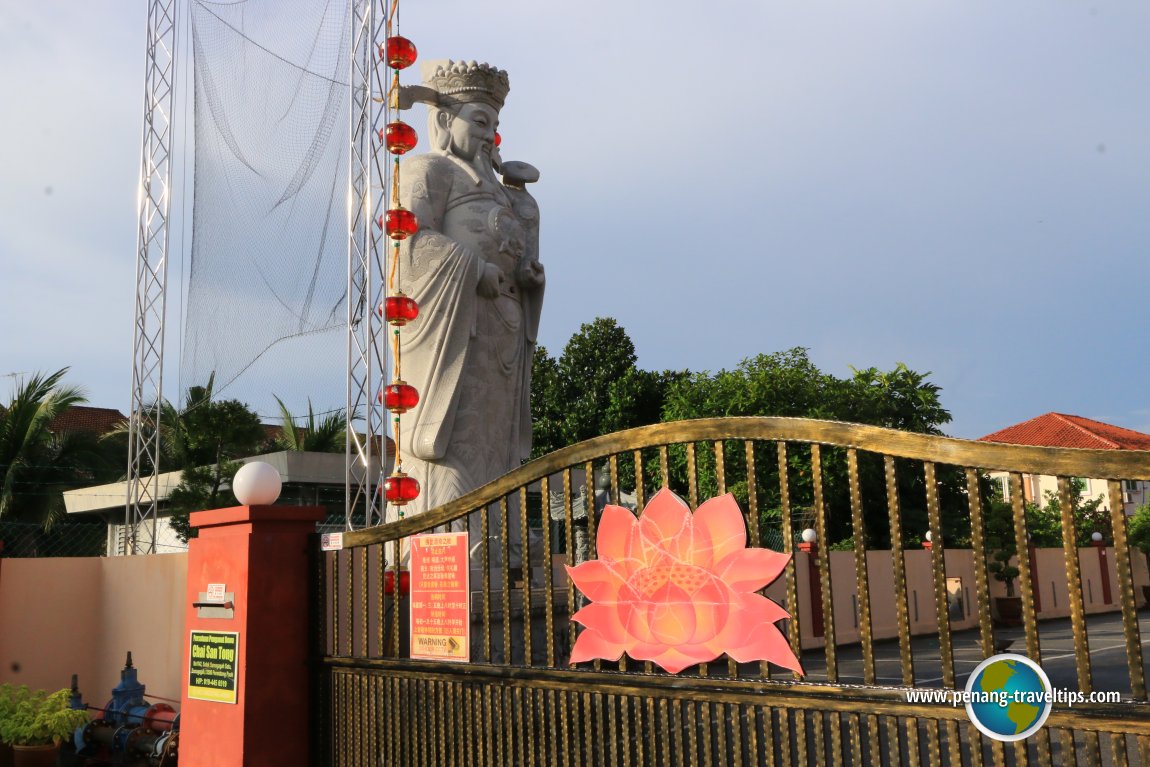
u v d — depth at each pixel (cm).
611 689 395
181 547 1695
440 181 994
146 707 796
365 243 1253
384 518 938
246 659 542
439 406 937
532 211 1073
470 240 988
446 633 470
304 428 1977
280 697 547
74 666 921
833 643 338
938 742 313
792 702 344
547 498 431
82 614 933
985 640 307
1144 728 276
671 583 382
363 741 511
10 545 2028
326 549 548
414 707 483
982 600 310
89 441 2178
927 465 324
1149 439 3397
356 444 1257
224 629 561
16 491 2028
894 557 328
